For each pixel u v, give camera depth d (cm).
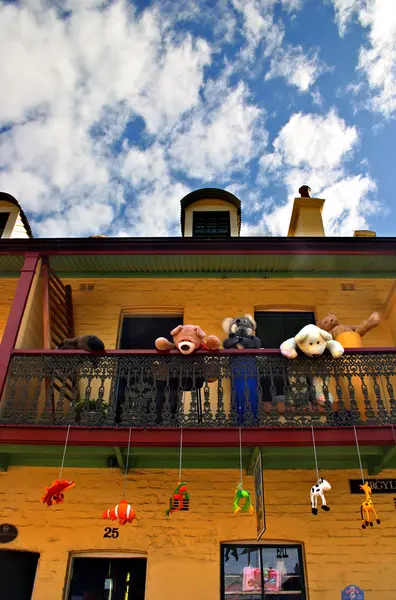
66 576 612
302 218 991
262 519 520
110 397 614
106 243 765
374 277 866
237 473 679
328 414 597
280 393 755
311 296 866
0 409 606
